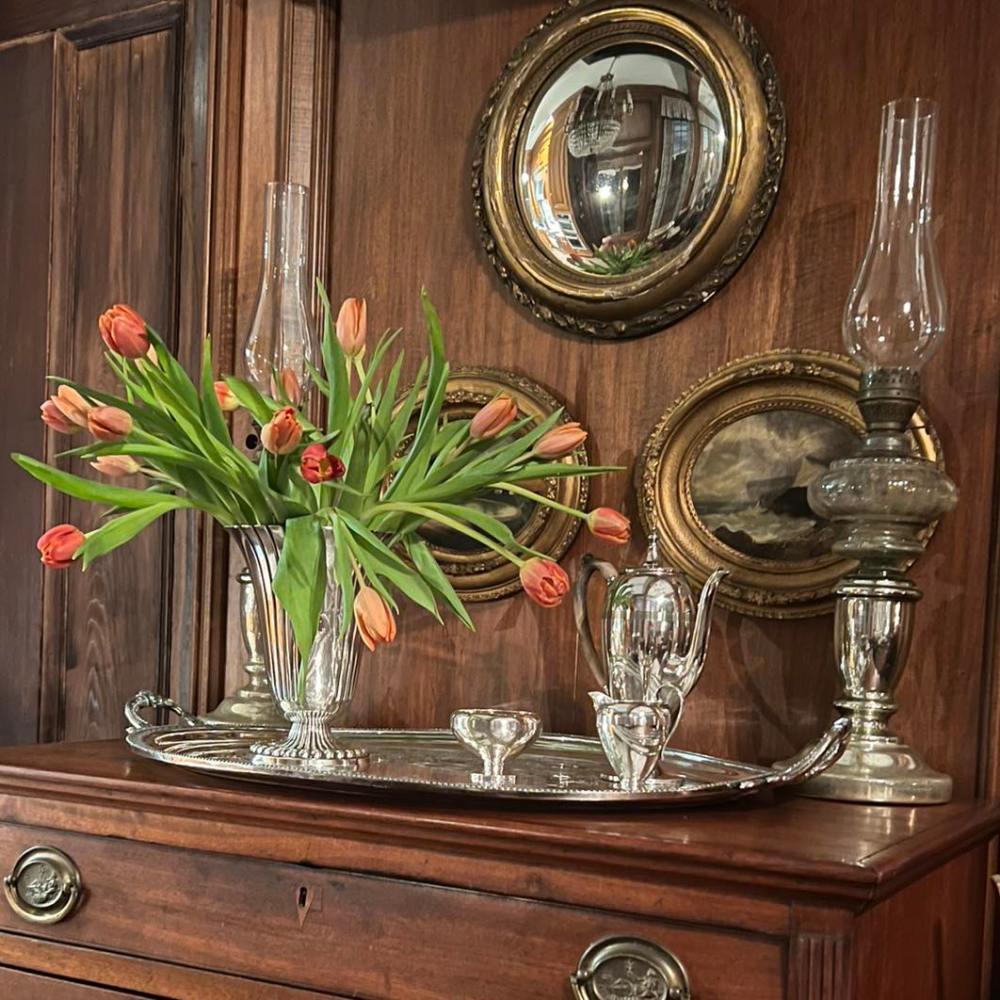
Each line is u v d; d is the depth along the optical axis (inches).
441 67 62.9
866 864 34.0
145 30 69.4
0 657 71.9
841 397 52.1
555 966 38.1
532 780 44.5
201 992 43.7
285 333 54.3
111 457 47.9
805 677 52.3
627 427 57.1
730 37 55.1
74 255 71.0
